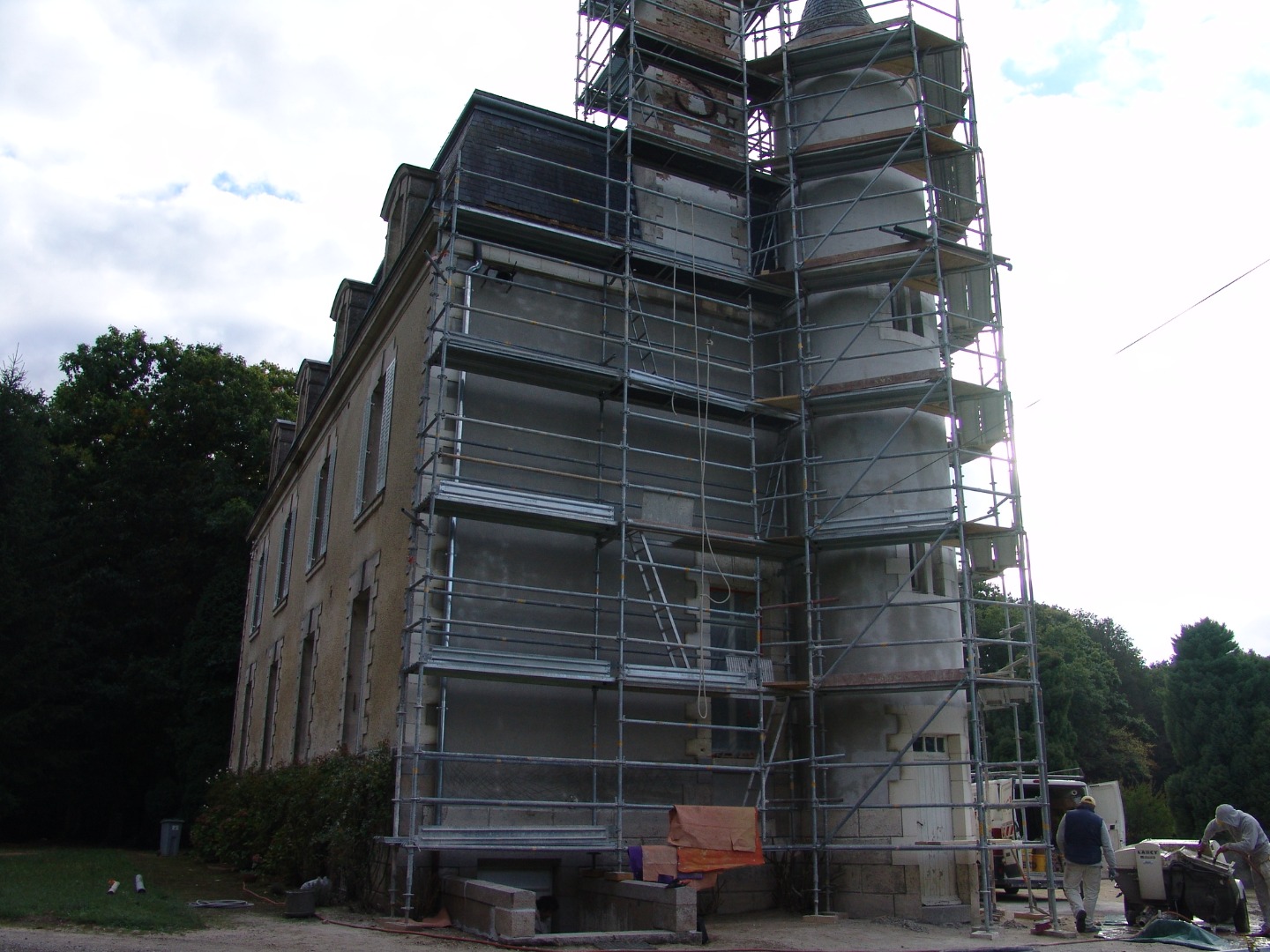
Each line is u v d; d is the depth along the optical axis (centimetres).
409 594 1382
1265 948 1120
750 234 1783
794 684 1504
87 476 3381
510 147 1614
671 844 1295
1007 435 1555
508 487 1438
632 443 1612
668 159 1762
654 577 1562
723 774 1541
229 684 3069
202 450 3762
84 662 3041
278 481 2705
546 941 1033
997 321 1622
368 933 1095
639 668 1435
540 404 1550
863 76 1820
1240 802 3198
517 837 1312
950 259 1633
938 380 1546
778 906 1491
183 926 1058
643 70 1836
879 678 1470
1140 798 3294
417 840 1235
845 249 1753
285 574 2578
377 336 1866
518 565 1463
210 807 2294
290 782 1691
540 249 1591
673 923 1109
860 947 1131
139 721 3077
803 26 1967
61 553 3158
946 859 1498
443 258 1510
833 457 1666
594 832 1370
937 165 1802
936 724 1541
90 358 3884
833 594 1612
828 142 1736
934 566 1652
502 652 1366
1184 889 1298
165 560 3266
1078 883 1292
